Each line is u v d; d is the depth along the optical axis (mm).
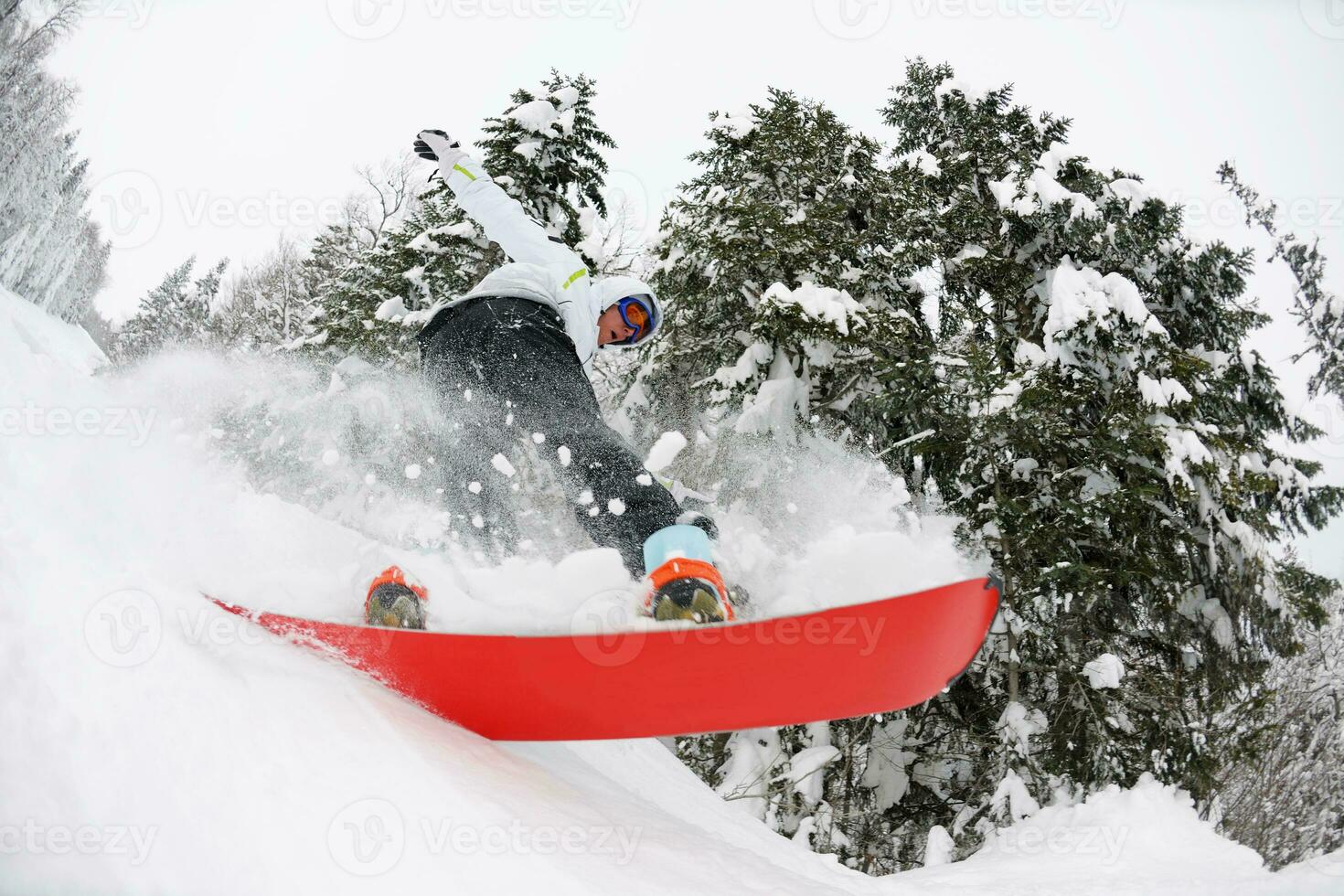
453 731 2207
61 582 1663
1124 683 8391
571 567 2246
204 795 1450
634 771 3283
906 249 10148
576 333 2752
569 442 2398
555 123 11383
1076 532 8125
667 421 10422
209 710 1614
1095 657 8188
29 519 1779
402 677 2146
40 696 1404
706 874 2123
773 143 10383
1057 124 12516
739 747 8609
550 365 2561
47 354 2453
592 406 2580
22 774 1288
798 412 8992
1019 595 8023
